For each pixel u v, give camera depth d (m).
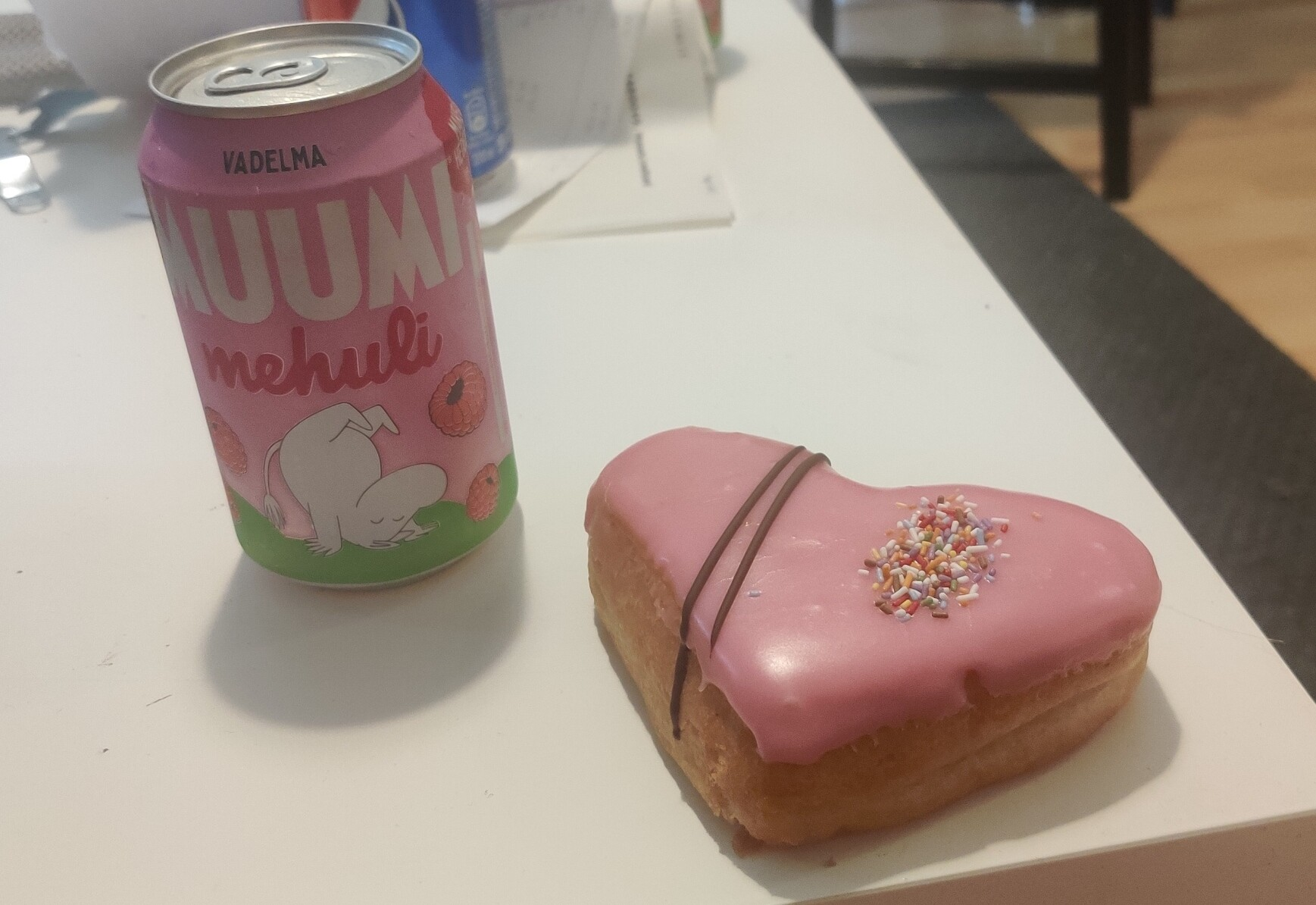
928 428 0.32
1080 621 0.20
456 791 0.22
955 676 0.19
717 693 0.20
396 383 0.23
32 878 0.20
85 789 0.22
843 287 0.40
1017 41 1.10
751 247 0.43
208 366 0.23
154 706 0.24
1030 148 0.93
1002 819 0.20
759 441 0.25
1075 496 0.29
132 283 0.42
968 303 0.39
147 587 0.27
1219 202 0.85
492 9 0.44
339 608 0.26
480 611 0.26
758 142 0.51
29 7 0.57
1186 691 0.23
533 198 0.45
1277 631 0.48
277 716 0.24
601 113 0.50
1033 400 0.33
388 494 0.24
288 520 0.24
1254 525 0.54
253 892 0.20
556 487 0.30
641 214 0.44
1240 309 0.71
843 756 0.19
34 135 0.53
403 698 0.24
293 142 0.20
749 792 0.19
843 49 1.10
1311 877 0.21
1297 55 1.08
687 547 0.22
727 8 0.65
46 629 0.26
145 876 0.20
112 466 0.32
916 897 0.20
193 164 0.20
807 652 0.19
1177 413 0.62
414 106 0.21
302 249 0.21
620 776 0.22
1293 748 0.22
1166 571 0.26
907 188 0.47
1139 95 1.00
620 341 0.37
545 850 0.20
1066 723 0.21
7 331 0.39
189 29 0.48
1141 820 0.20
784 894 0.19
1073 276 0.75
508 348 0.37
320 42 0.23
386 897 0.20
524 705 0.24
